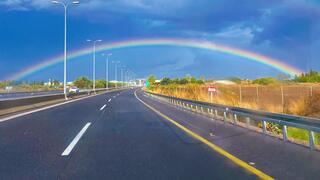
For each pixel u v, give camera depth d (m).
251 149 12.01
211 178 8.16
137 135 15.45
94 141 13.72
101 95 75.06
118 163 9.81
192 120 22.41
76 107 34.56
